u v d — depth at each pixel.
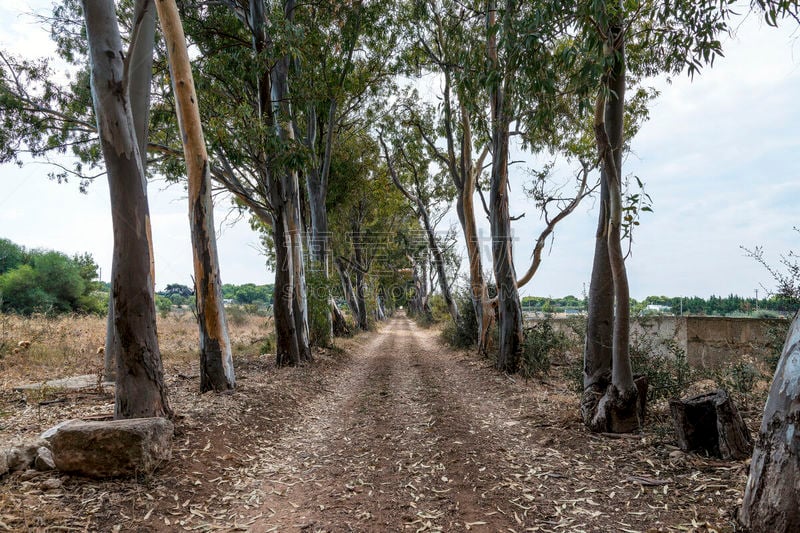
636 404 5.63
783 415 3.05
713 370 7.52
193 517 3.75
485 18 9.30
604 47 5.43
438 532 3.49
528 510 3.79
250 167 13.50
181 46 7.14
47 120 11.53
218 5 12.84
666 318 10.21
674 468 4.43
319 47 12.99
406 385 10.34
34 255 32.22
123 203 5.15
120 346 5.21
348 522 3.69
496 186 11.85
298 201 12.73
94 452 4.11
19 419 5.82
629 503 3.84
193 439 5.22
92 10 5.06
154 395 5.32
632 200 5.24
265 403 7.52
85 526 3.37
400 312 94.50
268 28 10.26
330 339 16.14
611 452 5.04
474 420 6.82
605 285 6.25
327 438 6.31
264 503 4.10
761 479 3.10
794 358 3.14
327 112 17.72
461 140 15.35
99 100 5.07
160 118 12.34
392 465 4.99
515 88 6.11
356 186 21.31
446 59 13.20
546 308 13.71
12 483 3.81
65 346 12.12
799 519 2.83
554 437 5.73
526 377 10.12
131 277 5.19
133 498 3.84
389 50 16.19
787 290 6.26
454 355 15.95
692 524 3.38
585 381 6.41
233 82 12.21
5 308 22.59
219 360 7.84
